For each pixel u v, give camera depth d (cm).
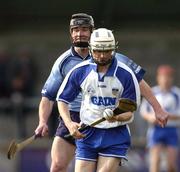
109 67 1956
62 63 2175
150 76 5319
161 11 5516
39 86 5147
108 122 1975
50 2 5516
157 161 3500
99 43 1914
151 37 5503
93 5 5403
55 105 3831
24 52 4909
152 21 5531
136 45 5494
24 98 4456
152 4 5484
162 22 5525
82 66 1977
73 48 2173
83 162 1997
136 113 3988
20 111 4259
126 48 5484
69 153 2219
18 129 4244
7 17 5544
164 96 3534
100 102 1966
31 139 2116
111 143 1977
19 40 5525
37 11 5544
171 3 5491
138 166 3753
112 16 5438
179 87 5269
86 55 2167
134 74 1980
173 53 5469
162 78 3544
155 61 5428
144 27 5516
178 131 3700
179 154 3672
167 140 3497
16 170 3822
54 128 3912
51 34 5531
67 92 1994
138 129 3981
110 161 1970
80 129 1984
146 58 5444
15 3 5525
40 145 3816
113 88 1953
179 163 3672
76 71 1978
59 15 5531
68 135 2162
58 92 2012
